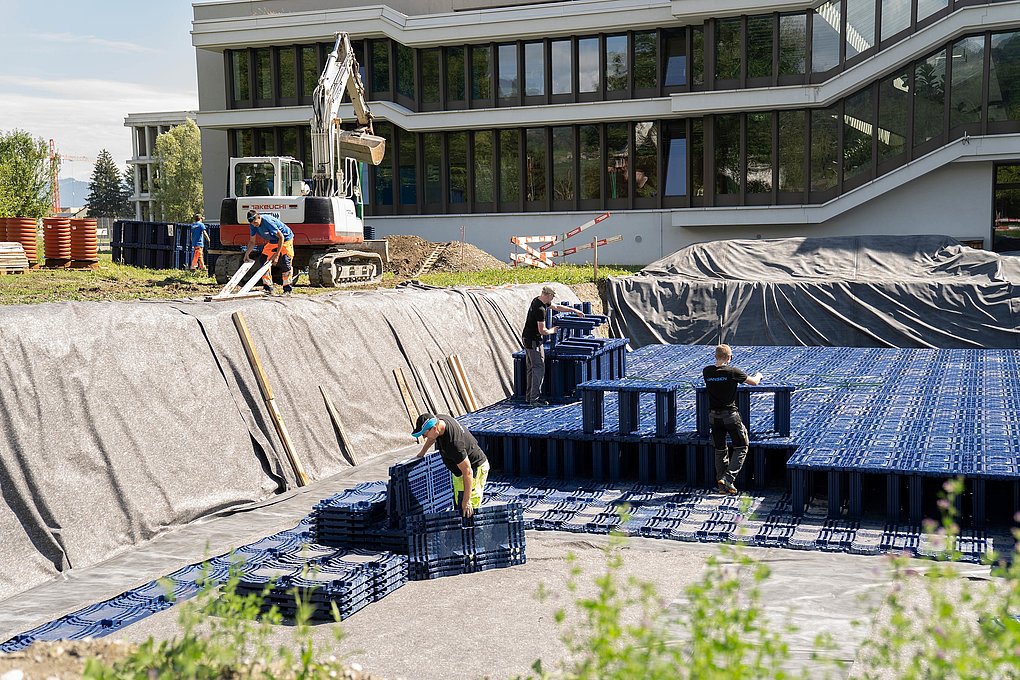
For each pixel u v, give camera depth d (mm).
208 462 11500
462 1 39812
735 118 34562
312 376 13883
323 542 9297
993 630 4395
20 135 45156
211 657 4801
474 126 37719
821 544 9344
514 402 15664
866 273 24906
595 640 4398
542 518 10602
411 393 15773
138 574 9203
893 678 6141
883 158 32750
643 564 9023
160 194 91500
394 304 16672
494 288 20734
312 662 5414
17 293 17594
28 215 44969
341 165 24422
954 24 30641
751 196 34656
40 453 9547
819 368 18297
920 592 7801
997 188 32156
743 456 11070
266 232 18094
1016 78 30781
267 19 39000
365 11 38000
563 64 37281
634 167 36844
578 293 25016
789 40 33406
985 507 9836
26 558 9008
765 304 24516
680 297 25328
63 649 5449
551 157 37812
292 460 12656
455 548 8844
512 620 7602
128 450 10508
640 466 12047
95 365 10555
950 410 13406
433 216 38938
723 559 9109
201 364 12016
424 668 6672
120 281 21438
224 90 42219
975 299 22984
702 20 34531
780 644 4469
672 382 12312
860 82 32062
